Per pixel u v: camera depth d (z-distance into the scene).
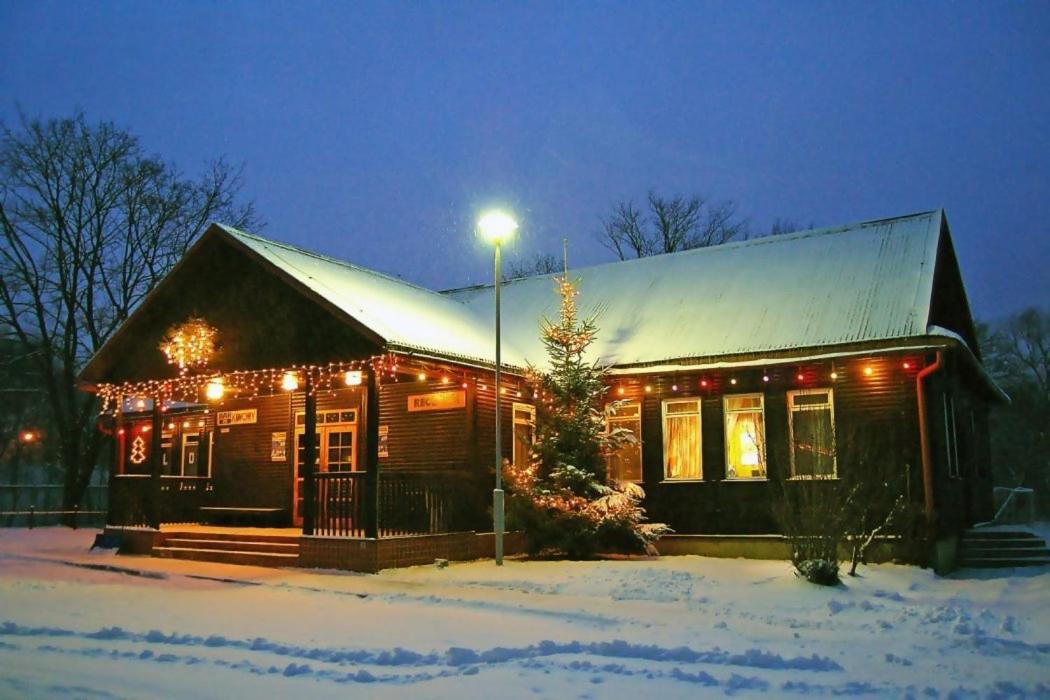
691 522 19.95
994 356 47.94
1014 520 29.36
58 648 9.87
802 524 14.86
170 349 19.89
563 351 19.52
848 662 9.39
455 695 7.87
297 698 7.73
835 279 20.91
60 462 39.53
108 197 34.25
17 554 20.73
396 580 15.39
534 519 18.66
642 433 20.75
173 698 7.67
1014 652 10.09
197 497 23.55
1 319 33.66
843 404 18.53
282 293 18.47
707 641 10.38
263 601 13.41
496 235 17.81
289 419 22.69
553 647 9.88
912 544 17.25
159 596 13.92
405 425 20.81
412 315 19.92
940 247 21.70
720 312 21.31
